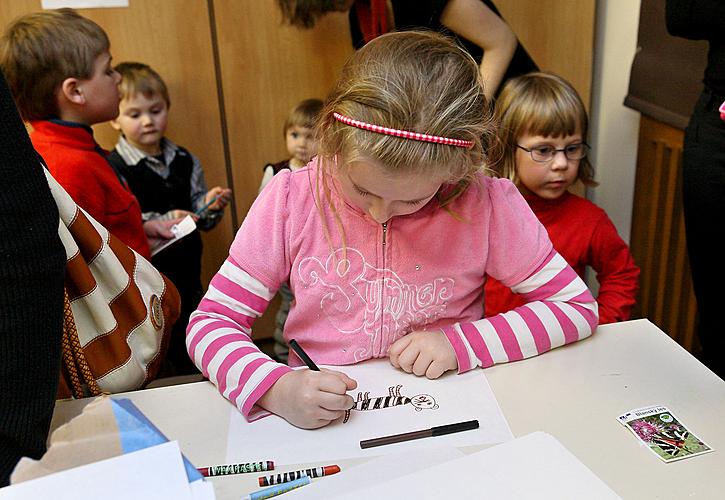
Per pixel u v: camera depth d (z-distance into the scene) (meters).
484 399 0.81
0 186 0.61
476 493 0.62
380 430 0.76
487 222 0.92
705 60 1.58
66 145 1.45
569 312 0.91
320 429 0.76
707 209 1.40
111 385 0.85
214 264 2.09
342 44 1.91
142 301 0.90
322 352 0.94
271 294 0.95
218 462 0.72
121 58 1.81
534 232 0.94
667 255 1.87
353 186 0.78
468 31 1.38
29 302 0.62
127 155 1.84
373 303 0.92
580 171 1.58
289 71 1.91
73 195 1.41
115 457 0.51
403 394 0.82
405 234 0.90
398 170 0.72
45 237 0.64
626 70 1.94
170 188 1.88
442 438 0.74
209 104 1.90
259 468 0.70
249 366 0.82
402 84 0.73
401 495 0.62
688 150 1.42
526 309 0.92
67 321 0.80
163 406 0.82
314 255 0.91
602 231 1.49
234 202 2.03
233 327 0.90
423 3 1.34
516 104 1.43
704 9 1.26
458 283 0.94
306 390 0.77
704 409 0.77
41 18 1.48
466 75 0.77
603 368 0.86
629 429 0.74
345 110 0.74
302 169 0.94
